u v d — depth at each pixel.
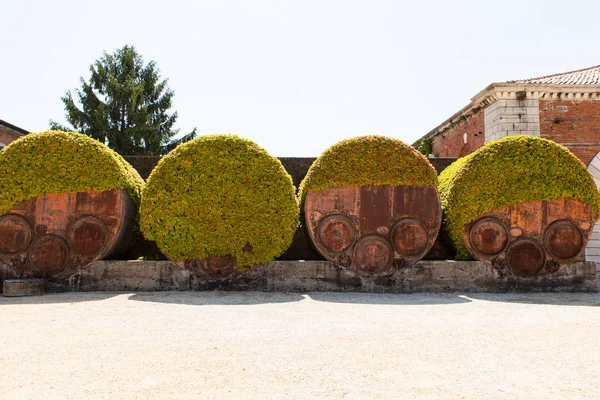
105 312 6.71
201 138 9.66
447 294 9.14
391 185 9.66
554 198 9.77
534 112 17.73
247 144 9.63
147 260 9.70
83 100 35.06
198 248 9.16
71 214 9.26
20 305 7.33
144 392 3.47
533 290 9.56
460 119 21.88
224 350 4.66
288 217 9.41
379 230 9.55
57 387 3.56
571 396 3.47
